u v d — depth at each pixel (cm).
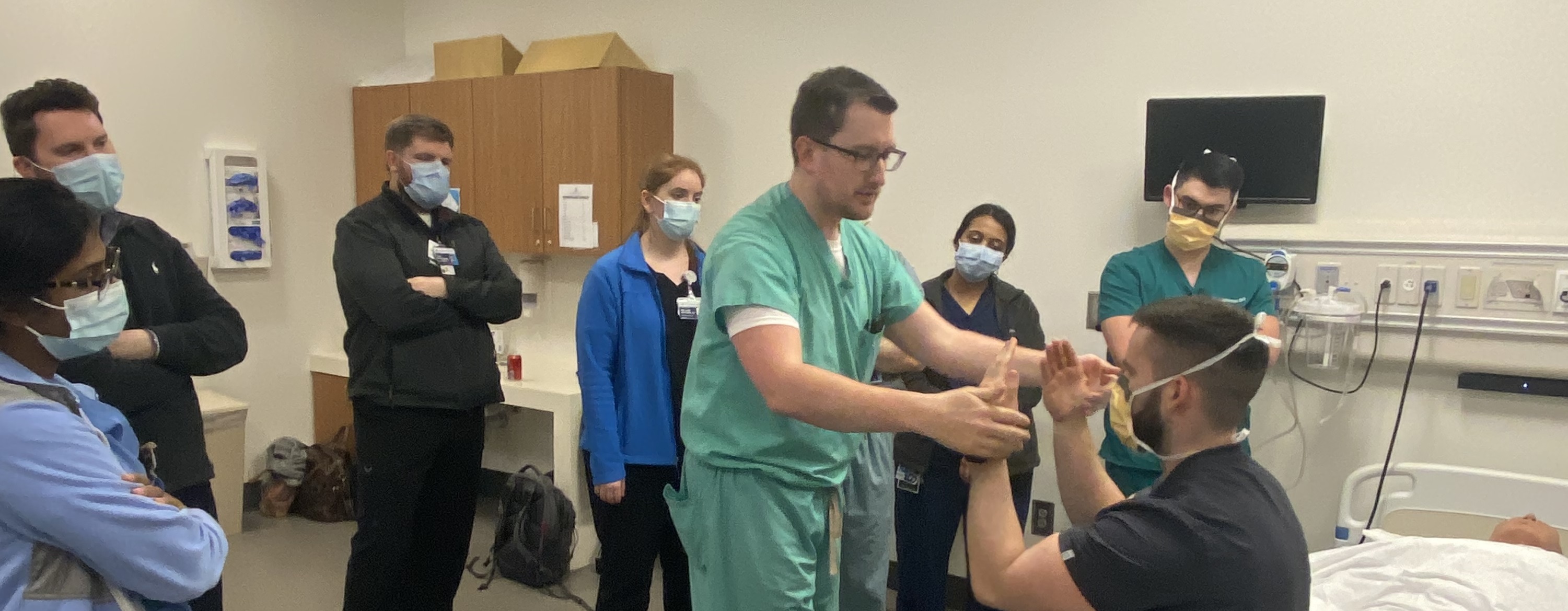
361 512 255
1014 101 299
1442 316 242
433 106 402
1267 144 257
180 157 378
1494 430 247
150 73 367
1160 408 128
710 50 360
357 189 438
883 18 321
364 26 438
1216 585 116
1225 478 122
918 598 265
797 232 142
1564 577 190
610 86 347
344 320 444
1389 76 250
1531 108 237
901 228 324
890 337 169
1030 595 125
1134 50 280
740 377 144
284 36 408
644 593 254
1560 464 242
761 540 145
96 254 116
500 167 384
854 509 163
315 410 432
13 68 331
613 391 248
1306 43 259
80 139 182
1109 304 248
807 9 336
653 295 252
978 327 260
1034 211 299
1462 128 244
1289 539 121
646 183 256
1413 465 249
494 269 272
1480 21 240
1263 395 272
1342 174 258
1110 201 287
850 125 133
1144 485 238
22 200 107
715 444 148
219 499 373
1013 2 297
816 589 153
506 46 391
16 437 102
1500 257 234
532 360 415
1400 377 255
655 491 249
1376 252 247
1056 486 303
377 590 251
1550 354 234
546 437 424
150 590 112
